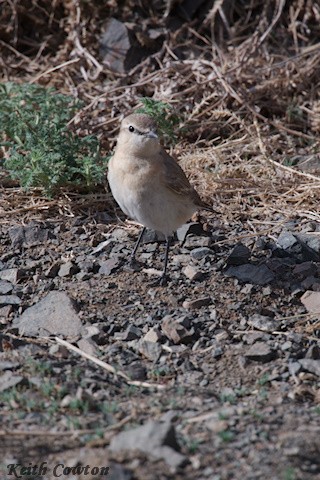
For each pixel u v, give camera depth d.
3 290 11.83
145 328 11.01
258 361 10.35
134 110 15.80
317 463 7.97
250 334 10.89
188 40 17.42
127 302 11.59
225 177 14.73
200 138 15.92
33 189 14.06
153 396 9.42
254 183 14.44
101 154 15.11
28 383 9.39
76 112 15.71
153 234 13.12
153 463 7.84
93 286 11.96
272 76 16.75
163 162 11.60
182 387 9.65
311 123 16.22
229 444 8.23
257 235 13.20
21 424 8.68
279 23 17.81
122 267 12.42
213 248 12.93
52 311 11.21
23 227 13.20
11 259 12.67
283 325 11.20
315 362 10.28
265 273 12.19
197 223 13.35
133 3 17.44
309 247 12.91
